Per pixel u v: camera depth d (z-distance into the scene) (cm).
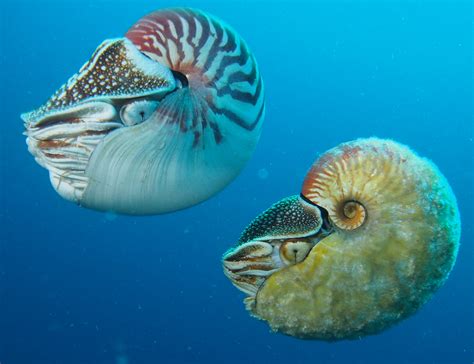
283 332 63
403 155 59
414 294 60
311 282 60
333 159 60
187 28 62
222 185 68
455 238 60
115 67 61
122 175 62
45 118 60
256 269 62
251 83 65
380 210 58
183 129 62
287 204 62
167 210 66
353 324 60
